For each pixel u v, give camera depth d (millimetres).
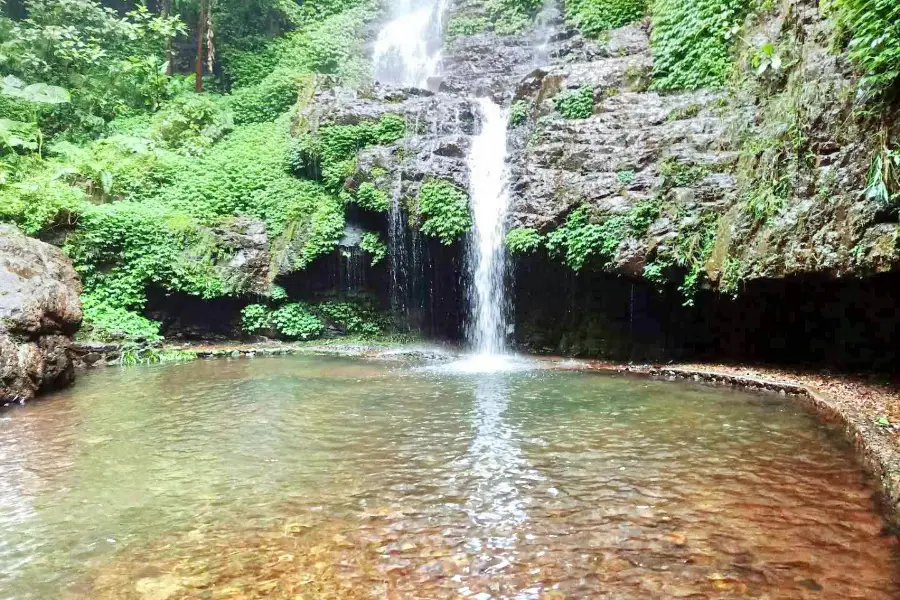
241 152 16688
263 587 2992
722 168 10180
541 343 12867
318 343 14266
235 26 22359
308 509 4035
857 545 3377
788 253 8383
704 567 3146
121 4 23922
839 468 4715
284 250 14570
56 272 10070
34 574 3154
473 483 4500
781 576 3039
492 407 7172
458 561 3254
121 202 14242
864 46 6785
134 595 2920
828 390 7297
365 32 22922
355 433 6012
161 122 17578
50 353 8555
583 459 5055
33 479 4703
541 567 3170
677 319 10906
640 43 14633
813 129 8289
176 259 13594
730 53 11430
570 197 11555
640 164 11203
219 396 8031
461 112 15250
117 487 4516
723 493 4219
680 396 7738
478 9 20578
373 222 14516
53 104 16438
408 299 14586
